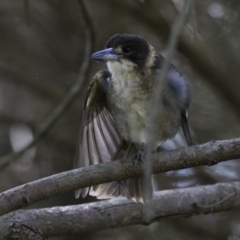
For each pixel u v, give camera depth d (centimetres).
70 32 1381
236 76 1275
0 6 1373
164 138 962
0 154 1370
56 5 1356
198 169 1255
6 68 1397
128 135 963
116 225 907
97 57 961
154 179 1257
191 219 1258
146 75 948
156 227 1249
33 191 812
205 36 1281
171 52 683
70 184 817
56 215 882
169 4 1263
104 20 1346
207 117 1330
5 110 1398
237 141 796
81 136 946
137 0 1245
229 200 945
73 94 1130
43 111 1390
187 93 953
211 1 1280
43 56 1399
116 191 927
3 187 1326
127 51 957
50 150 1359
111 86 959
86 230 897
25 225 859
